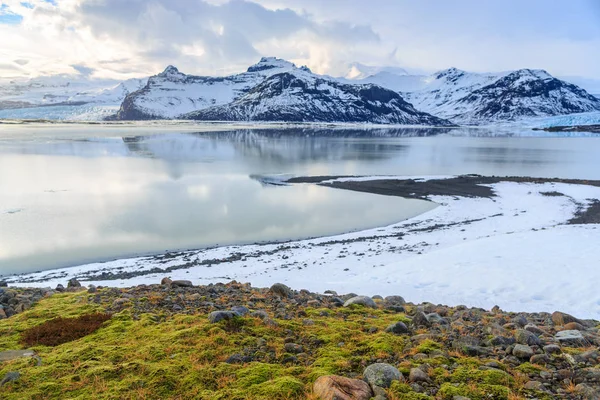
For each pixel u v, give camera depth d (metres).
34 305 10.40
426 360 6.52
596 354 6.67
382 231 39.28
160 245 36.06
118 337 7.66
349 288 18.98
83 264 30.98
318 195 60.81
